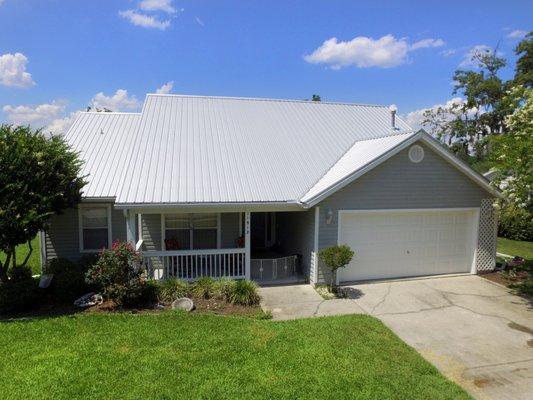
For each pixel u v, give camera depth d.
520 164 11.02
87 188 13.69
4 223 10.15
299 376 7.41
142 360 7.92
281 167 14.89
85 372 7.45
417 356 8.37
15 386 7.00
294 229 15.64
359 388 7.07
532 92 11.93
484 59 41.19
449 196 14.12
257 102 19.48
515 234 23.36
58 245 14.81
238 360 7.97
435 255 14.58
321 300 12.02
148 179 13.24
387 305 11.61
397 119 19.67
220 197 12.87
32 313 10.79
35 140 11.28
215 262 13.42
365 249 13.82
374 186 13.35
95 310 10.95
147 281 11.90
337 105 20.33
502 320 10.53
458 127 39.25
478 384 7.48
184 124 16.77
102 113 18.23
